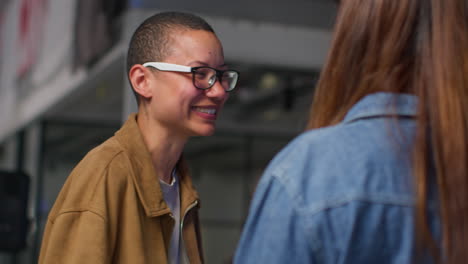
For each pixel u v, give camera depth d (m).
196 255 1.30
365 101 0.67
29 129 9.53
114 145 1.22
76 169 1.22
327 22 4.83
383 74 0.67
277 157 0.67
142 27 1.26
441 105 0.61
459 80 0.61
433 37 0.64
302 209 0.60
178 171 1.32
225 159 10.48
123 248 1.17
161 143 1.24
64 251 1.14
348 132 0.65
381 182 0.61
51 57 5.95
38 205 9.19
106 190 1.16
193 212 1.33
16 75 7.39
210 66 1.21
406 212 0.60
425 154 0.61
